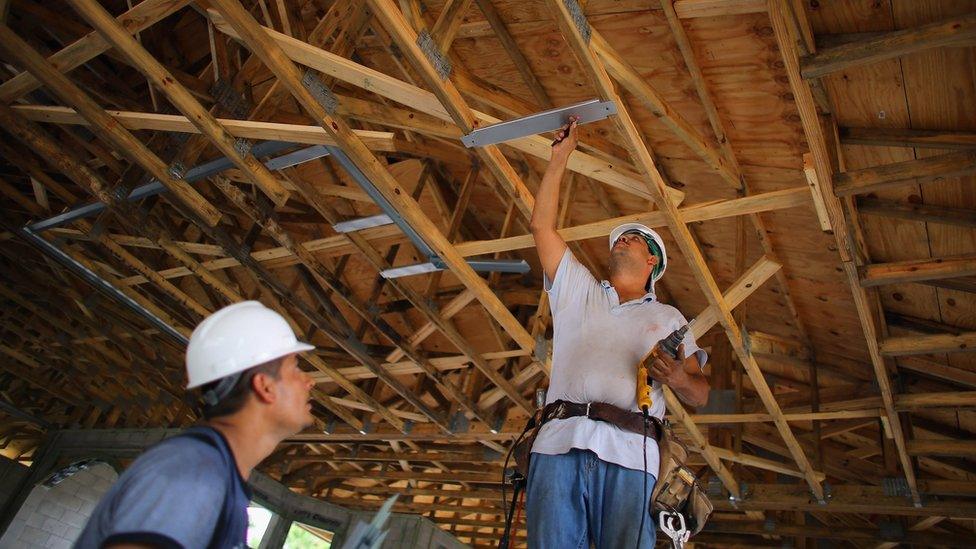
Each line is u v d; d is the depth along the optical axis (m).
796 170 4.53
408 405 8.84
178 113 5.02
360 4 4.12
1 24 4.01
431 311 6.15
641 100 3.86
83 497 11.14
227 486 1.14
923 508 6.80
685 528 1.49
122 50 3.85
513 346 7.67
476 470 10.70
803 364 6.89
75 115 4.71
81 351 10.64
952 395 5.56
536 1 4.16
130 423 11.56
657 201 4.02
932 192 4.07
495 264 5.41
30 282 9.52
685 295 6.86
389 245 7.05
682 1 3.61
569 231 4.57
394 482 12.51
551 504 1.50
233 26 3.53
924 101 3.58
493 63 4.79
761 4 3.26
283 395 1.31
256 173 4.50
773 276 5.93
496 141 3.51
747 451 9.32
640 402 1.56
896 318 5.46
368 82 3.63
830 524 9.54
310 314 6.56
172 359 9.92
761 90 4.06
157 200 6.39
